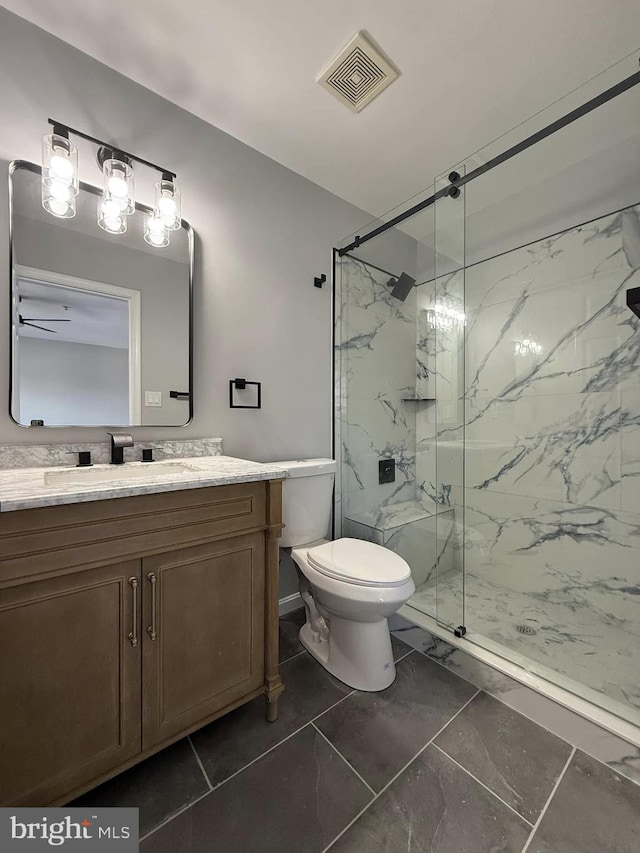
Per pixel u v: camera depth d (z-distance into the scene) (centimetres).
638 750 102
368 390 226
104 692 88
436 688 137
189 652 102
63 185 118
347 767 104
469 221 222
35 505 76
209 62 131
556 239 189
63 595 82
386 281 233
